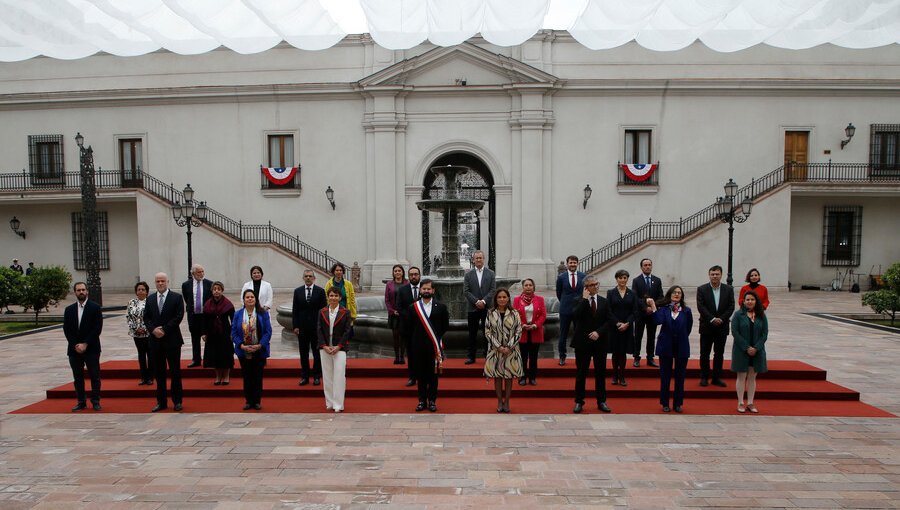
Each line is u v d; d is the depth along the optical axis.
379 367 8.73
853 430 6.52
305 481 5.07
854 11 5.95
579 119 23.03
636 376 8.60
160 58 23.75
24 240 25.08
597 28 6.57
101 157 24.03
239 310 7.50
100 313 7.50
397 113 23.02
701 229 21.31
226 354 8.13
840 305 18.27
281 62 23.47
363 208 23.47
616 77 22.84
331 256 23.67
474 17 6.26
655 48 7.28
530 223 22.94
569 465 5.44
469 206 11.07
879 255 23.58
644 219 23.16
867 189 21.59
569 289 8.78
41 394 8.16
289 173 23.28
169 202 22.39
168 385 8.34
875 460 5.59
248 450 5.87
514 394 7.85
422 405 7.25
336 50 23.33
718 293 8.14
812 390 7.88
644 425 6.68
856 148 23.05
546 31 22.81
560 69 23.03
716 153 23.03
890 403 7.58
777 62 22.81
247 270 22.22
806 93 22.86
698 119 23.00
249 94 23.28
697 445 6.00
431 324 7.27
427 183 24.38
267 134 23.53
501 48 23.11
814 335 12.62
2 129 24.41
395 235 23.17
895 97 22.92
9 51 6.59
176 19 6.50
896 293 13.69
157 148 23.80
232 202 23.73
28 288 14.76
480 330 9.23
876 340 11.97
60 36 6.25
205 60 23.61
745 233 21.50
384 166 23.03
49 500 4.71
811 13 6.32
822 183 21.53
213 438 6.26
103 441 6.17
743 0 6.03
